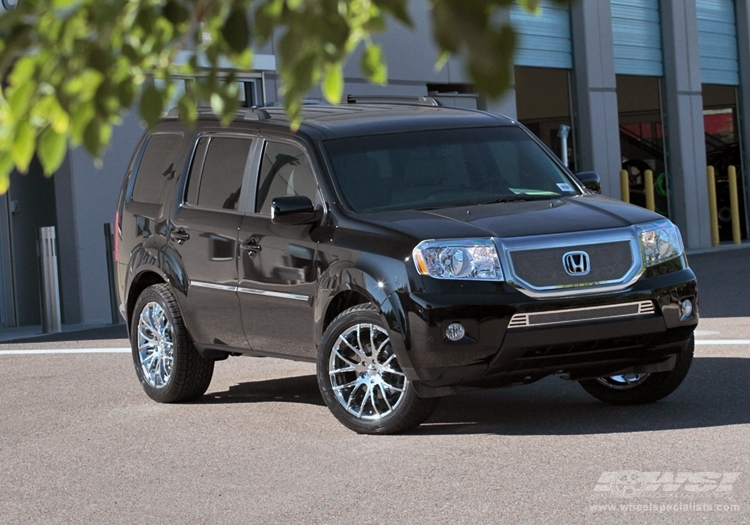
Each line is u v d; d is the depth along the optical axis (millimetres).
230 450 9750
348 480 8438
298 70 3107
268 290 10891
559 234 9664
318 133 11125
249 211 11336
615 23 33219
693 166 35438
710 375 12031
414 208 10531
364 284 9727
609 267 9703
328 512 7613
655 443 8992
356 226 10125
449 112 11930
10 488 8875
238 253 11250
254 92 24281
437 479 8281
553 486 7879
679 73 35000
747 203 38438
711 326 16312
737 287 21781
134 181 13031
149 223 12508
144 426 11016
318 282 10289
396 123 11453
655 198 36031
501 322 9305
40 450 10195
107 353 16484
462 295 9328
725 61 37688
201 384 12086
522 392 11789
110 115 3270
